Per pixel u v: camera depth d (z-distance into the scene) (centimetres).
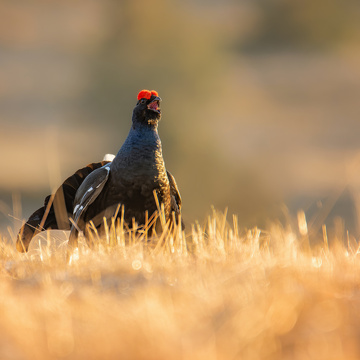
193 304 821
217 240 1255
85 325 772
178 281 954
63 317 786
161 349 693
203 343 704
